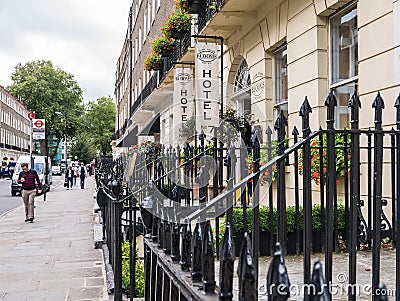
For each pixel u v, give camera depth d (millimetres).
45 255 8453
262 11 10547
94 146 88938
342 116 8023
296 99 9062
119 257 4562
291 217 5777
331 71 8328
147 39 28578
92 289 6023
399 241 3102
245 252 1559
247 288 1528
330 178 2887
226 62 13070
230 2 10297
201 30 12164
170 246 2717
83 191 31781
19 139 90312
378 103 3008
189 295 2057
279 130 3023
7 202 23641
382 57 6562
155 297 2957
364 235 5137
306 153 2846
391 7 6398
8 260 8047
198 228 2113
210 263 1933
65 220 14219
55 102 76688
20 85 75500
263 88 10555
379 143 3004
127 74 43500
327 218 2863
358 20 7137
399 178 3150
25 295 5801
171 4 19812
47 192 30391
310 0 8508
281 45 10172
